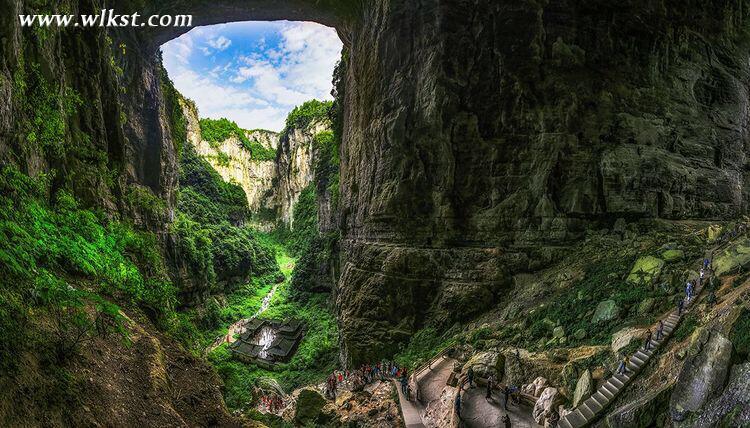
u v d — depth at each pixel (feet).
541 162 94.43
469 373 60.39
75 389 21.89
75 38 67.05
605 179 92.58
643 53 101.14
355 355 99.96
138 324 36.83
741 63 118.21
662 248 71.72
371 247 110.22
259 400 93.97
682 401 32.58
